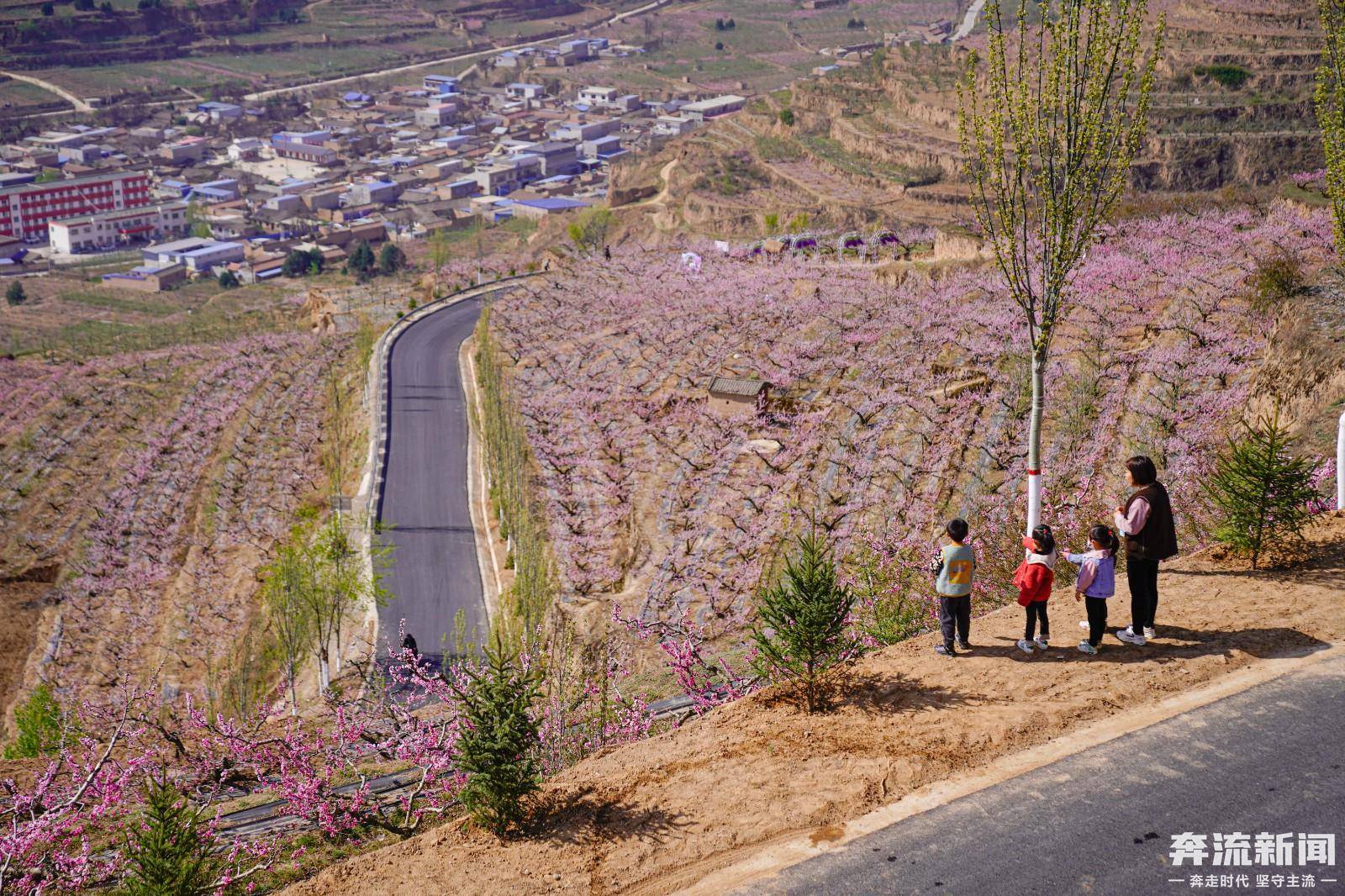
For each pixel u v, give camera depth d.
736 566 45.16
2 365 125.06
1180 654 15.73
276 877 18.39
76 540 81.31
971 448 46.69
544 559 51.69
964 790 13.20
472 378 91.56
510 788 13.81
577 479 60.91
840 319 70.88
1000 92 17.59
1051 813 12.55
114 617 69.31
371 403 88.31
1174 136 126.06
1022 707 14.80
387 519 66.75
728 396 61.56
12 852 19.31
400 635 52.66
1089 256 63.88
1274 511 18.47
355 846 19.86
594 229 154.25
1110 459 39.53
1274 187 79.06
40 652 66.12
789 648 15.68
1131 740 13.76
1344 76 20.95
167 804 14.59
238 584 68.50
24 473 94.56
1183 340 48.78
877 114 170.25
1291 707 14.06
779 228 135.38
